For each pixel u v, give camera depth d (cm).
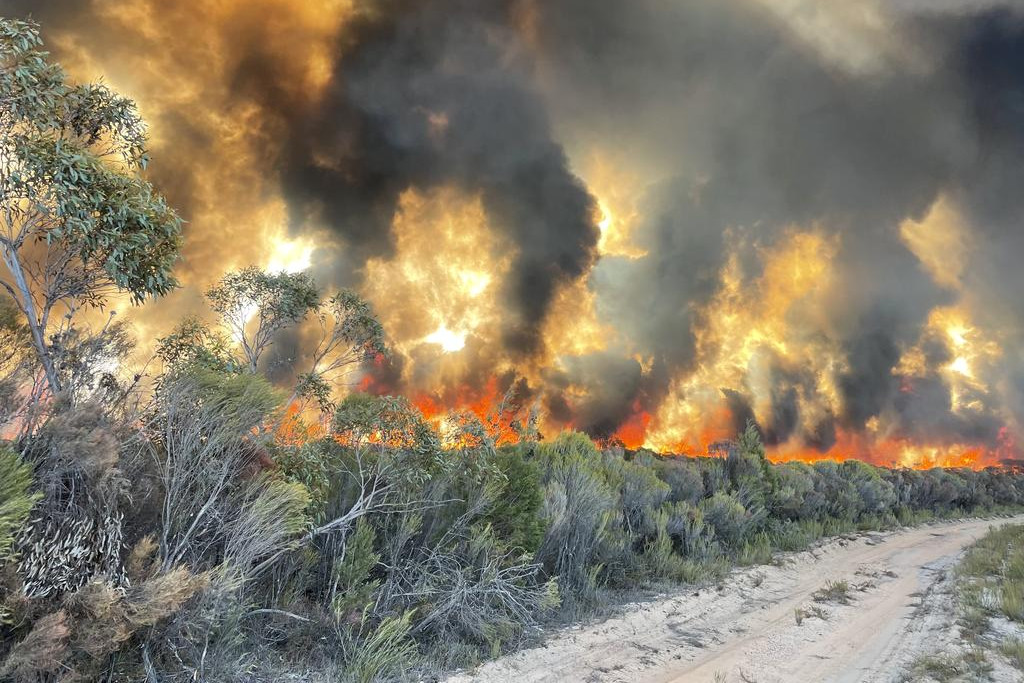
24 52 475
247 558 538
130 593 418
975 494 3897
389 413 762
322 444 728
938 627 944
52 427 412
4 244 480
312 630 606
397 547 722
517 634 759
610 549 1092
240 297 887
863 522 2447
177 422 522
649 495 1356
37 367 474
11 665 351
